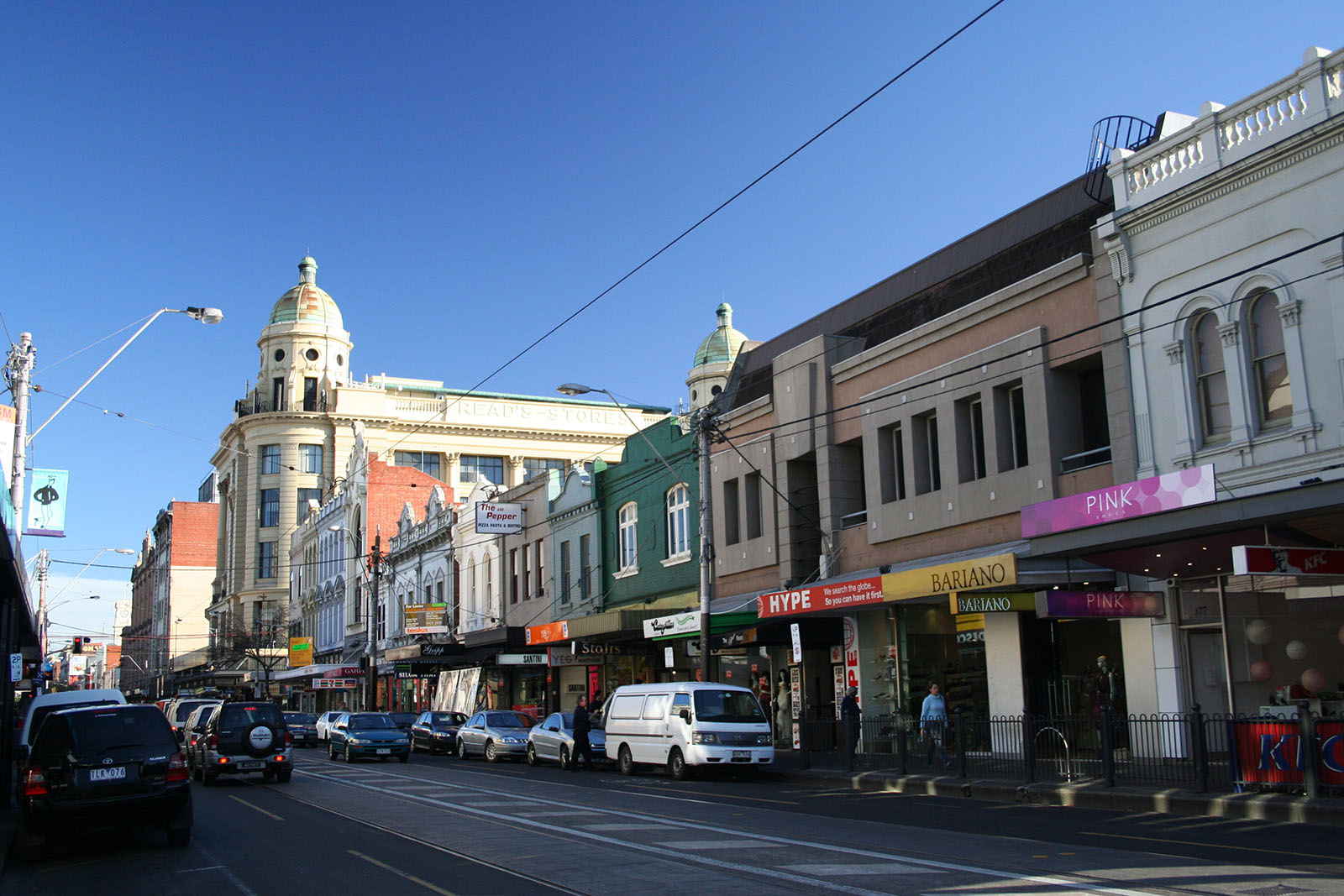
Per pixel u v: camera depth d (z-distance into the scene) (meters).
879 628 24.73
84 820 12.92
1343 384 15.89
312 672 59.34
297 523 86.38
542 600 41.41
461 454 88.19
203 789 21.50
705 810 15.93
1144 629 19.12
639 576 34.78
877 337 26.86
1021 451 21.88
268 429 87.69
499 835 13.45
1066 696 19.83
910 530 23.95
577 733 25.69
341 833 14.22
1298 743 14.27
